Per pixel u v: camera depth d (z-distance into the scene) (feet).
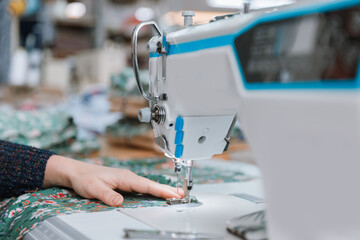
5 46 11.99
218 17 3.18
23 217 3.28
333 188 2.02
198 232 2.68
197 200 3.58
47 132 7.25
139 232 2.55
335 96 1.90
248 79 2.37
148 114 3.58
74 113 10.87
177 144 3.46
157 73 3.61
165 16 14.92
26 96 12.53
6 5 11.58
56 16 13.17
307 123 2.06
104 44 14.06
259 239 2.48
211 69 2.76
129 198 3.72
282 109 2.15
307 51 2.04
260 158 2.35
